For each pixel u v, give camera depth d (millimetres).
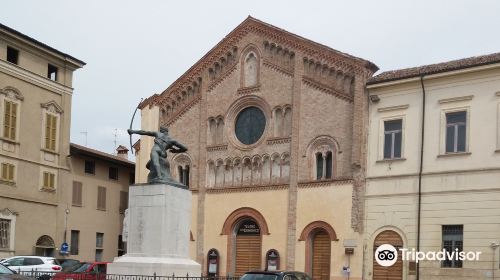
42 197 50594
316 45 47125
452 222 39625
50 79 51969
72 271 35250
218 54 52906
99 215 57344
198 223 50938
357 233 43000
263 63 50344
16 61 49062
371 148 43688
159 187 26328
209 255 49906
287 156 47750
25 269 37562
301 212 45906
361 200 43250
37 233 49781
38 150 50500
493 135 38875
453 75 40500
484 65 39031
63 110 53406
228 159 50812
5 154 47250
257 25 50938
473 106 39875
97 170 57688
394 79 42594
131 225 26531
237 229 49719
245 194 49188
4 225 46875
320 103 46594
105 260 57656
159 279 23922
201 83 53469
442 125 40969
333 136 45500
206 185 51531
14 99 48375
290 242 45875
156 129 55031
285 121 48562
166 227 26094
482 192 38750
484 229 38375
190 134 53344
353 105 44719
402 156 42250
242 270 48562
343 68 45656
